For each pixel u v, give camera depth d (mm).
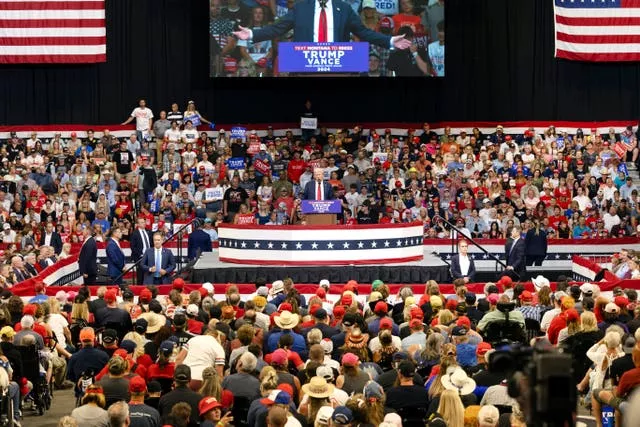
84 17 37500
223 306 17359
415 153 35969
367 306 18906
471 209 31812
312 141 36625
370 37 36656
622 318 16828
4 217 31312
